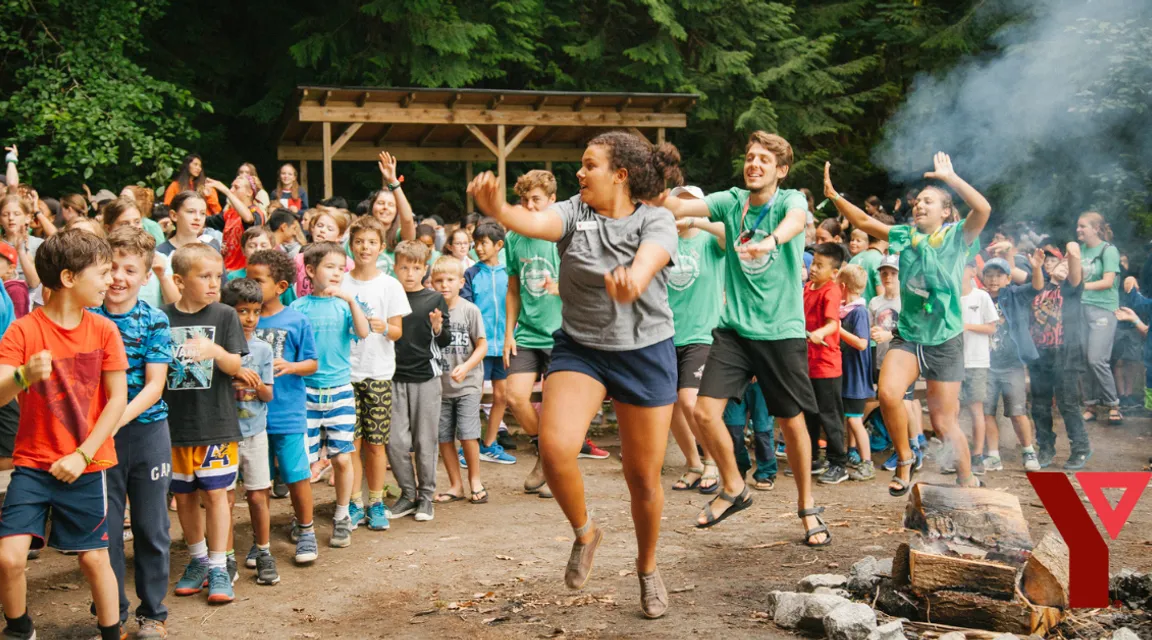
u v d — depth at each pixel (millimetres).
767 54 19219
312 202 17859
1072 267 7656
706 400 5355
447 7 16531
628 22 18766
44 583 4977
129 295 4074
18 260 6379
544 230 3789
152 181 13289
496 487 7148
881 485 7066
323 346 5508
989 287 7852
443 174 17844
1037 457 7914
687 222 6199
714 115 18500
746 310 5285
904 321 5809
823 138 20406
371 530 5926
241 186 9555
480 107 13789
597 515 6184
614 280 3361
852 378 7336
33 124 12672
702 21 18641
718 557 5160
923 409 10133
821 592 4207
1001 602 3801
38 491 3742
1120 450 8438
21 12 13133
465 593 4684
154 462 4160
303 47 15898
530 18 17281
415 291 6227
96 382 3822
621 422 3998
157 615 4184
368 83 16562
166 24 16719
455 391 6637
